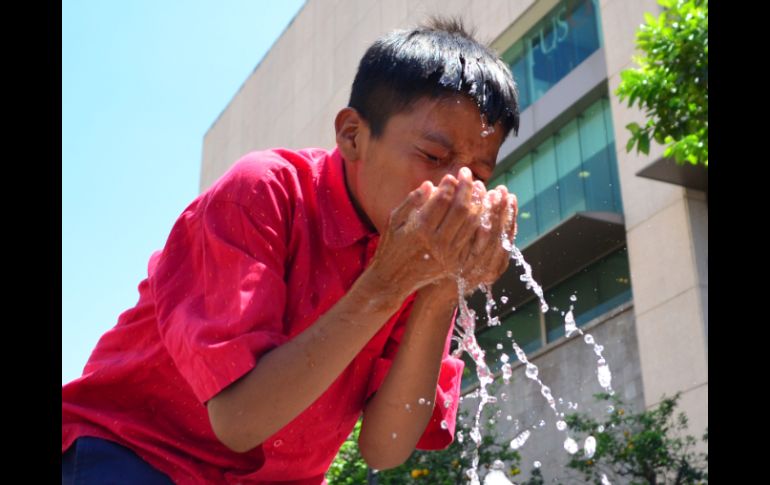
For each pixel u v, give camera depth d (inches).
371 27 546.3
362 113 68.5
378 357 75.7
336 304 59.8
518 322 394.6
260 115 673.0
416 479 264.2
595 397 323.6
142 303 67.9
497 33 460.8
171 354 61.9
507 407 368.8
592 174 391.5
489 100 66.7
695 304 316.5
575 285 385.4
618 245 371.2
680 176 329.1
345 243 68.2
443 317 71.7
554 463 331.3
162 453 64.4
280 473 70.2
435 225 58.2
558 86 417.7
